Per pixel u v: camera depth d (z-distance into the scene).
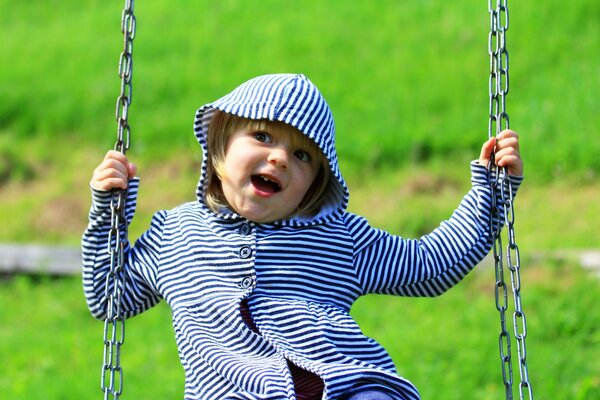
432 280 5.15
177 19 23.83
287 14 23.42
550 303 12.67
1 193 19.44
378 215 16.72
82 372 11.65
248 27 23.17
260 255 5.01
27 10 25.47
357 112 19.94
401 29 22.14
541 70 20.00
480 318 12.38
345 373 4.68
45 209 18.61
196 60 22.31
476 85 20.16
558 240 14.91
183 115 20.86
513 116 18.98
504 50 5.39
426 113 19.73
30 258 15.32
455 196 17.17
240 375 4.73
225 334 4.89
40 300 14.51
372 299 13.40
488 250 5.20
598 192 16.78
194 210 5.27
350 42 21.98
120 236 5.10
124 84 5.35
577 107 18.72
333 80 20.86
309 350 4.82
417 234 15.93
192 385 4.93
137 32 23.45
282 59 21.75
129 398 10.79
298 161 5.05
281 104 4.99
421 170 18.22
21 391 11.16
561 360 11.05
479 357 11.17
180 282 5.05
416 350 11.53
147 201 18.42
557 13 21.14
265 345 4.85
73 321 13.73
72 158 20.53
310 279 5.00
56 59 23.33
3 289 14.98
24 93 22.19
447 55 21.09
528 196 16.98
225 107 5.06
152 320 13.34
